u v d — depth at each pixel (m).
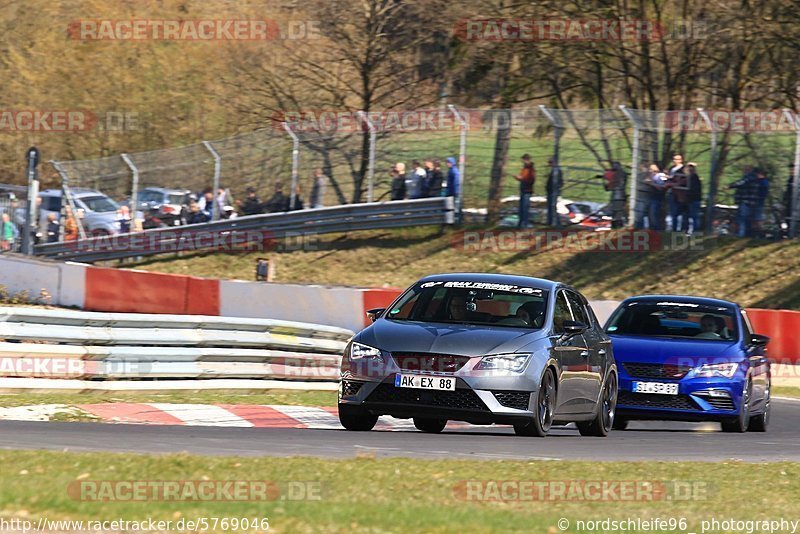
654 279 96.25
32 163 105.06
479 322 38.00
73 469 23.28
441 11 116.75
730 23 104.44
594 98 118.69
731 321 49.19
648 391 45.81
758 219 97.50
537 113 101.88
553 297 39.59
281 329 56.38
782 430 50.72
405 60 120.88
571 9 113.38
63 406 41.09
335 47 124.12
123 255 107.25
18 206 108.69
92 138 138.62
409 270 102.62
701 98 113.50
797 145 95.56
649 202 99.06
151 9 149.25
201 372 51.84
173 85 140.12
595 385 41.28
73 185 112.44
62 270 80.00
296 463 25.75
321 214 106.25
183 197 109.00
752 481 28.11
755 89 108.12
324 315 73.44
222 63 138.25
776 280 92.88
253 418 44.09
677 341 47.53
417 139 106.56
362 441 33.53
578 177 101.19
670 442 39.44
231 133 131.25
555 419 37.78
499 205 104.94
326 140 107.62
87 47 145.88
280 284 75.12
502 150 104.38
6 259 80.88
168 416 42.47
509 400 35.38
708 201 98.88
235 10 143.38
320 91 125.00
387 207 105.69
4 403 40.94
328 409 47.72
